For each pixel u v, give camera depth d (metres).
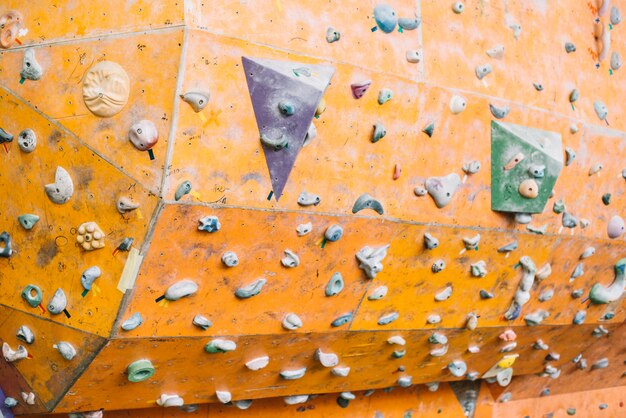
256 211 2.45
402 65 2.70
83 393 2.67
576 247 3.48
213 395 3.02
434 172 2.88
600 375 4.77
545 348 3.85
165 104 2.25
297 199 2.52
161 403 2.88
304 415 3.63
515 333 3.63
